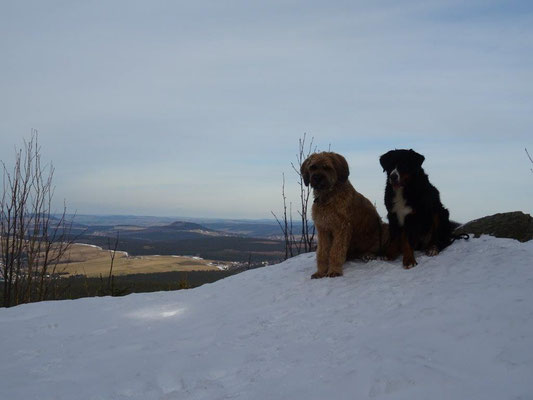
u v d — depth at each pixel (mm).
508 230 3191
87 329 2371
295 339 1899
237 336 2057
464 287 2062
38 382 1745
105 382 1717
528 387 1208
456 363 1401
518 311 1679
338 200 2707
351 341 1736
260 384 1544
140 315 2590
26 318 2598
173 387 1656
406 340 1615
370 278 2494
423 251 2816
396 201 2584
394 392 1303
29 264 5258
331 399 1345
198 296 2904
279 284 2814
